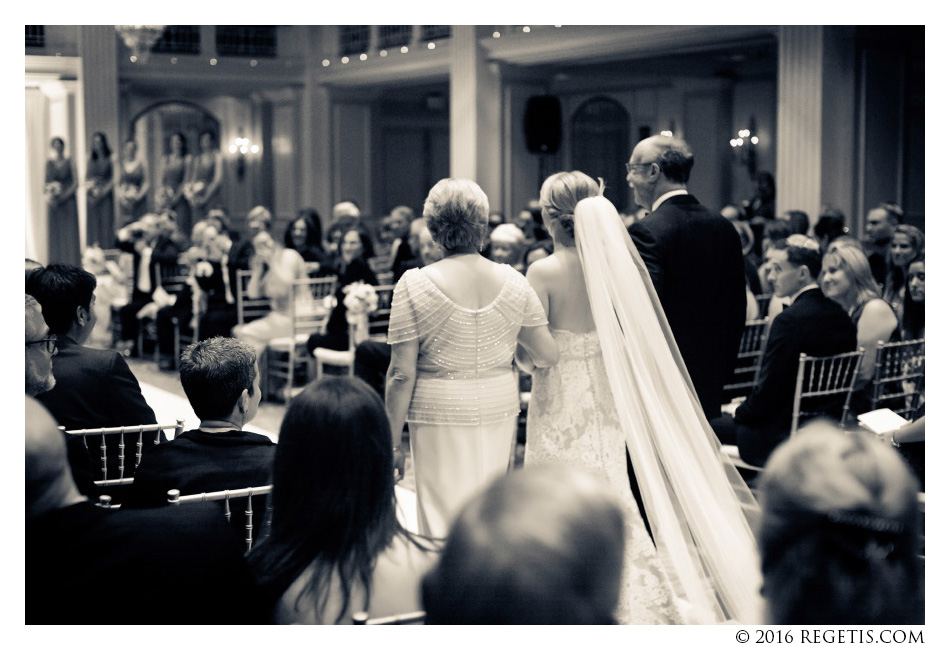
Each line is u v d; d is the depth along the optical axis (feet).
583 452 11.88
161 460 9.10
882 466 4.46
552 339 11.63
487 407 11.02
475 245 11.08
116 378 12.01
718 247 12.96
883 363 16.15
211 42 58.85
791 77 35.29
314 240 31.17
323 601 6.71
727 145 55.16
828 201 35.22
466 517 4.45
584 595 4.29
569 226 12.01
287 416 6.90
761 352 19.81
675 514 11.71
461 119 48.73
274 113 63.62
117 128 53.52
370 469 6.83
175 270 35.70
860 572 4.42
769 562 4.61
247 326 28.19
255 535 9.18
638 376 11.78
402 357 10.93
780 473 4.58
